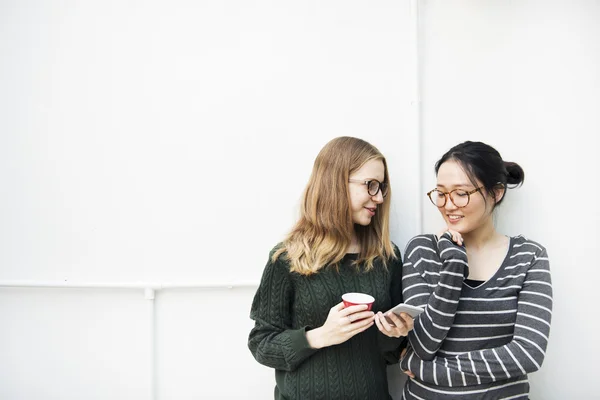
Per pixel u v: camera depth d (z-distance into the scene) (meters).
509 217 1.37
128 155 1.41
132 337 1.42
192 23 1.39
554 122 1.35
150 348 1.42
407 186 1.40
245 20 1.39
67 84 1.41
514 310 1.05
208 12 1.39
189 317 1.42
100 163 1.41
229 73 1.40
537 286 1.06
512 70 1.36
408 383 1.16
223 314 1.42
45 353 1.43
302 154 1.40
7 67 1.41
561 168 1.35
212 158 1.41
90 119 1.41
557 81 1.35
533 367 0.97
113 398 1.42
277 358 1.05
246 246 1.42
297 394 1.05
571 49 1.34
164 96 1.40
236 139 1.41
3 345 1.43
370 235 1.17
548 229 1.36
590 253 1.35
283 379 1.10
